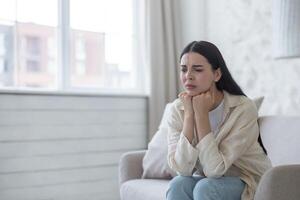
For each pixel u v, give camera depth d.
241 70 2.75
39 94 2.60
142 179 2.05
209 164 1.36
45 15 2.79
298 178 1.26
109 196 2.88
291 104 2.41
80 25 2.93
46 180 2.62
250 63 2.68
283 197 1.25
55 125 2.66
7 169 2.49
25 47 2.73
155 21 3.04
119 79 3.12
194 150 1.39
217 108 1.50
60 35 2.81
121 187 2.06
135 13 3.18
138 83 3.18
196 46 1.47
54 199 2.65
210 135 1.38
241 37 2.74
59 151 2.67
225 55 2.87
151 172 2.06
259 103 1.98
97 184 2.83
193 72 1.46
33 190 2.57
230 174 1.45
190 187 1.41
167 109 2.31
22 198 2.54
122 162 2.11
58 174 2.67
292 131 1.78
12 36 2.68
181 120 1.55
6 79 2.66
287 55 1.66
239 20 2.75
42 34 2.78
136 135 3.02
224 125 1.44
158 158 2.06
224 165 1.35
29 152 2.56
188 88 1.47
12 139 2.51
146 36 3.06
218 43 2.93
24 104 2.55
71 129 2.72
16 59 2.69
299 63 2.37
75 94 2.73
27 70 2.74
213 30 2.97
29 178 2.56
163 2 3.10
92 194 2.80
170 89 3.09
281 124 1.85
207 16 3.03
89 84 2.97
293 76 2.40
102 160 2.85
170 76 3.09
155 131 3.00
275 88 2.52
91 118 2.81
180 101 1.57
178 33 3.20
